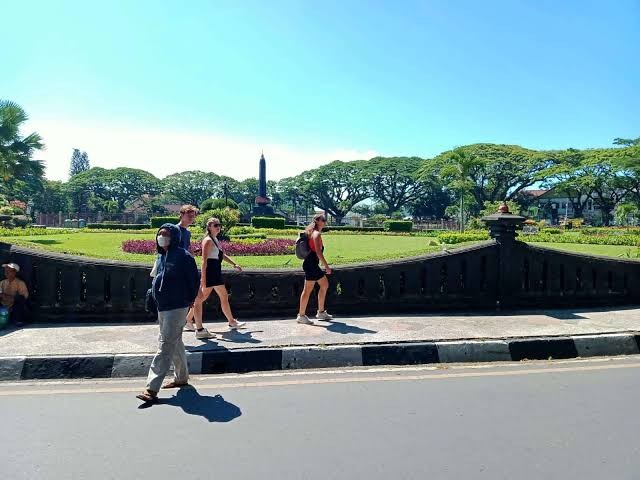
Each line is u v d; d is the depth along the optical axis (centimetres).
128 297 707
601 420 390
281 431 370
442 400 439
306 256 679
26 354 532
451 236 2531
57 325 684
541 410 412
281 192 8394
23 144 2439
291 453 333
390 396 450
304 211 9475
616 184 5378
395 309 769
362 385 484
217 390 470
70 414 407
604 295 834
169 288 454
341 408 419
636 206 5097
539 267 812
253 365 548
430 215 8019
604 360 586
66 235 2666
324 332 635
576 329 657
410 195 7775
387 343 581
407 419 393
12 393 463
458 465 316
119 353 539
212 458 326
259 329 653
